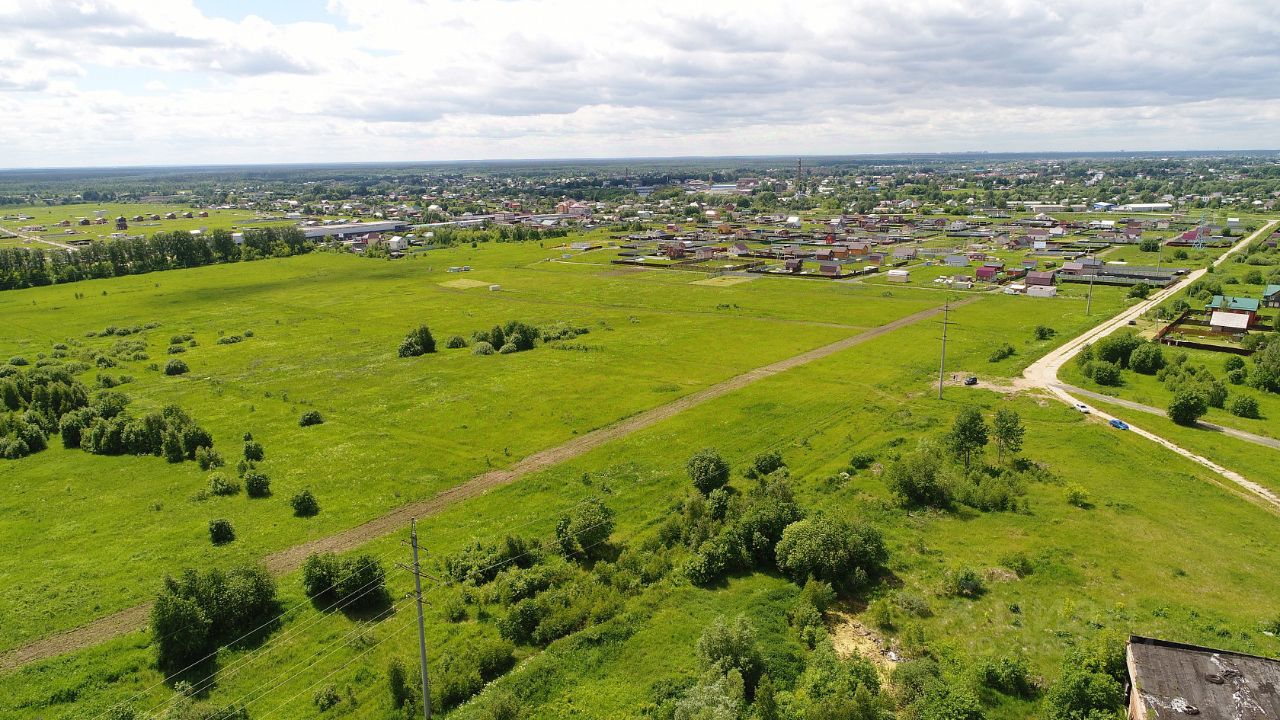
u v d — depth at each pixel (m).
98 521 66.12
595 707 42.09
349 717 41.81
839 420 88.12
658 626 49.25
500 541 59.28
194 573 50.28
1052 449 76.88
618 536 60.97
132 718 41.06
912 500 66.00
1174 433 81.00
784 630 48.34
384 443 83.94
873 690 41.50
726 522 60.06
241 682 44.88
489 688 43.31
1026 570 53.91
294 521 65.25
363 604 52.41
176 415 87.75
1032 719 40.25
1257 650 43.88
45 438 87.62
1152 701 37.44
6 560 59.06
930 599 51.31
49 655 47.06
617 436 84.50
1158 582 52.12
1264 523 60.22
